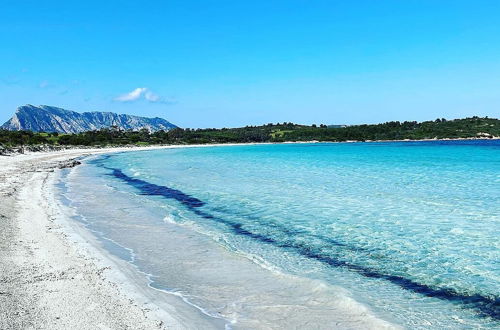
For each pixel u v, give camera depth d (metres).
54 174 38.69
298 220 17.41
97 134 154.25
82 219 17.91
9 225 14.91
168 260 12.00
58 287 9.19
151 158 73.12
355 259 12.12
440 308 8.66
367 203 21.16
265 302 8.97
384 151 85.25
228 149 121.56
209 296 9.30
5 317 7.49
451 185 28.17
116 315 7.87
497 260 11.72
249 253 12.76
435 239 14.04
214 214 19.05
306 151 95.25
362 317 8.17
